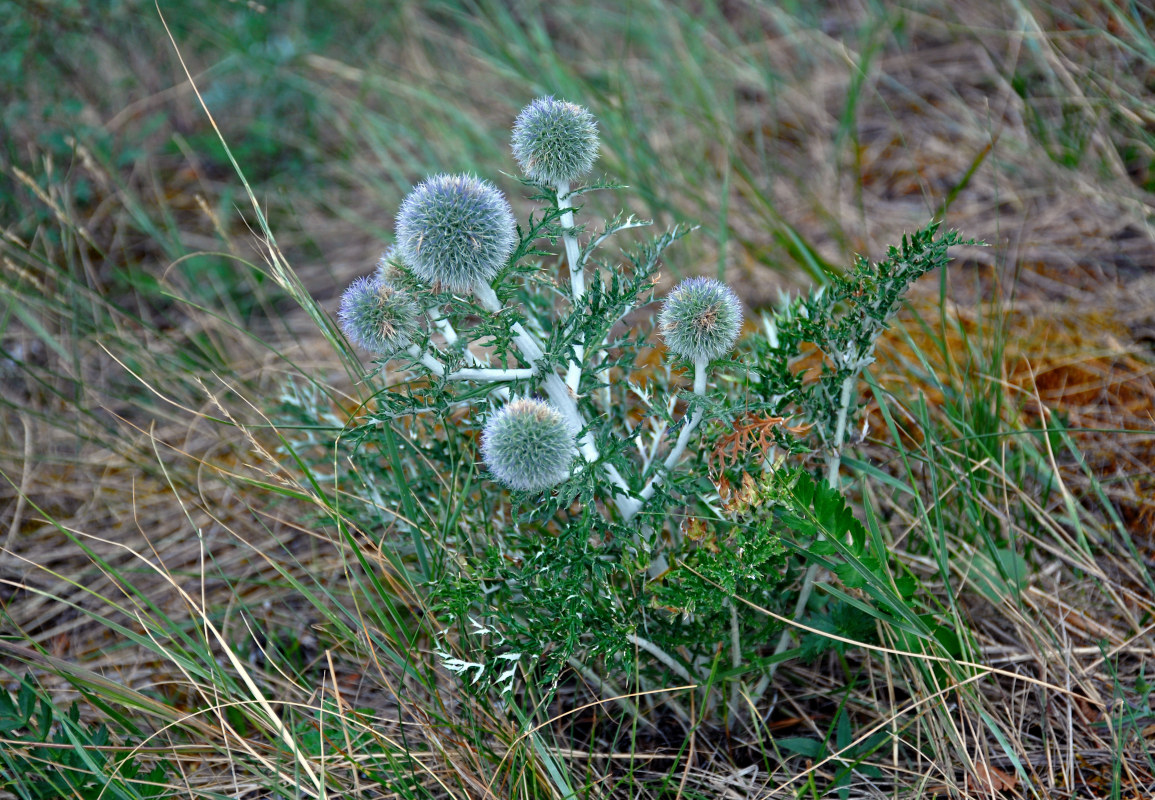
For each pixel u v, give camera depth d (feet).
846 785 3.05
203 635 3.08
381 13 5.30
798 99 4.76
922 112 4.59
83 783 3.01
